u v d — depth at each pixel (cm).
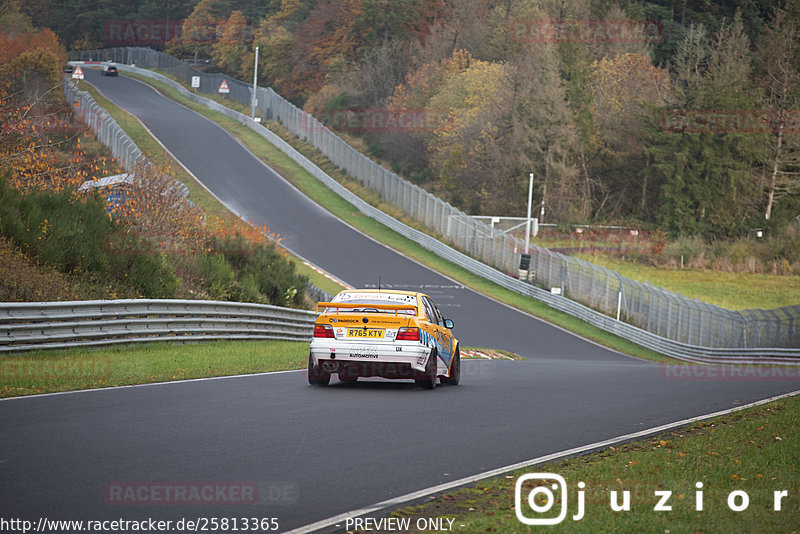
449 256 10262
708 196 15225
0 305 2912
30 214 4075
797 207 16138
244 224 6550
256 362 3195
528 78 15525
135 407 1886
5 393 2005
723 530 1062
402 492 1228
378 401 2177
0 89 5478
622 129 16725
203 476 1271
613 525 1061
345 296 2606
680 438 1759
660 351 7388
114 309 3478
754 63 17900
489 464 1443
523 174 15238
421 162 16875
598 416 2073
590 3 19962
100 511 1071
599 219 15838
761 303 10350
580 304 8731
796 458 1552
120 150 11212
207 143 14550
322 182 13300
